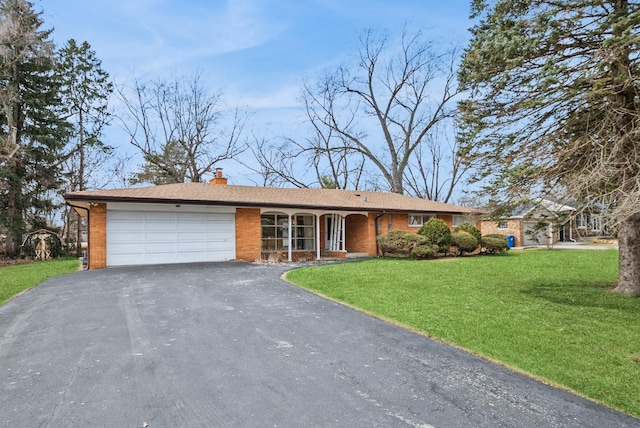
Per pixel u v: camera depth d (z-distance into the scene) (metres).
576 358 5.07
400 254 19.08
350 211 19.00
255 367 4.61
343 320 6.75
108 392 3.92
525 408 3.74
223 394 3.90
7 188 21.61
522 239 28.80
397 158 34.88
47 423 3.32
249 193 18.36
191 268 13.41
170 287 9.69
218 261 15.69
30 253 21.92
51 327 6.22
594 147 7.41
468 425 3.38
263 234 18.34
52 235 22.77
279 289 9.53
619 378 4.49
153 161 31.59
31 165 23.50
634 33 6.39
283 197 18.78
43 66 23.31
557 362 4.94
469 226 20.69
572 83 7.40
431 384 4.23
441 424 3.39
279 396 3.87
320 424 3.35
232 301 8.14
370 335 5.92
